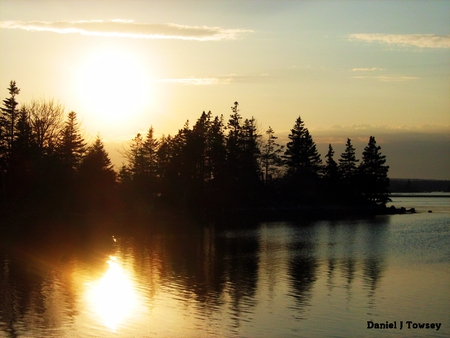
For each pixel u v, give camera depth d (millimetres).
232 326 21656
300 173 116250
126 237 55031
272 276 32469
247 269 35062
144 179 94000
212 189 100812
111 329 21078
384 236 59062
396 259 40062
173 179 95938
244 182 104500
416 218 92500
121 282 29953
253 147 109312
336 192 118125
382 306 25109
